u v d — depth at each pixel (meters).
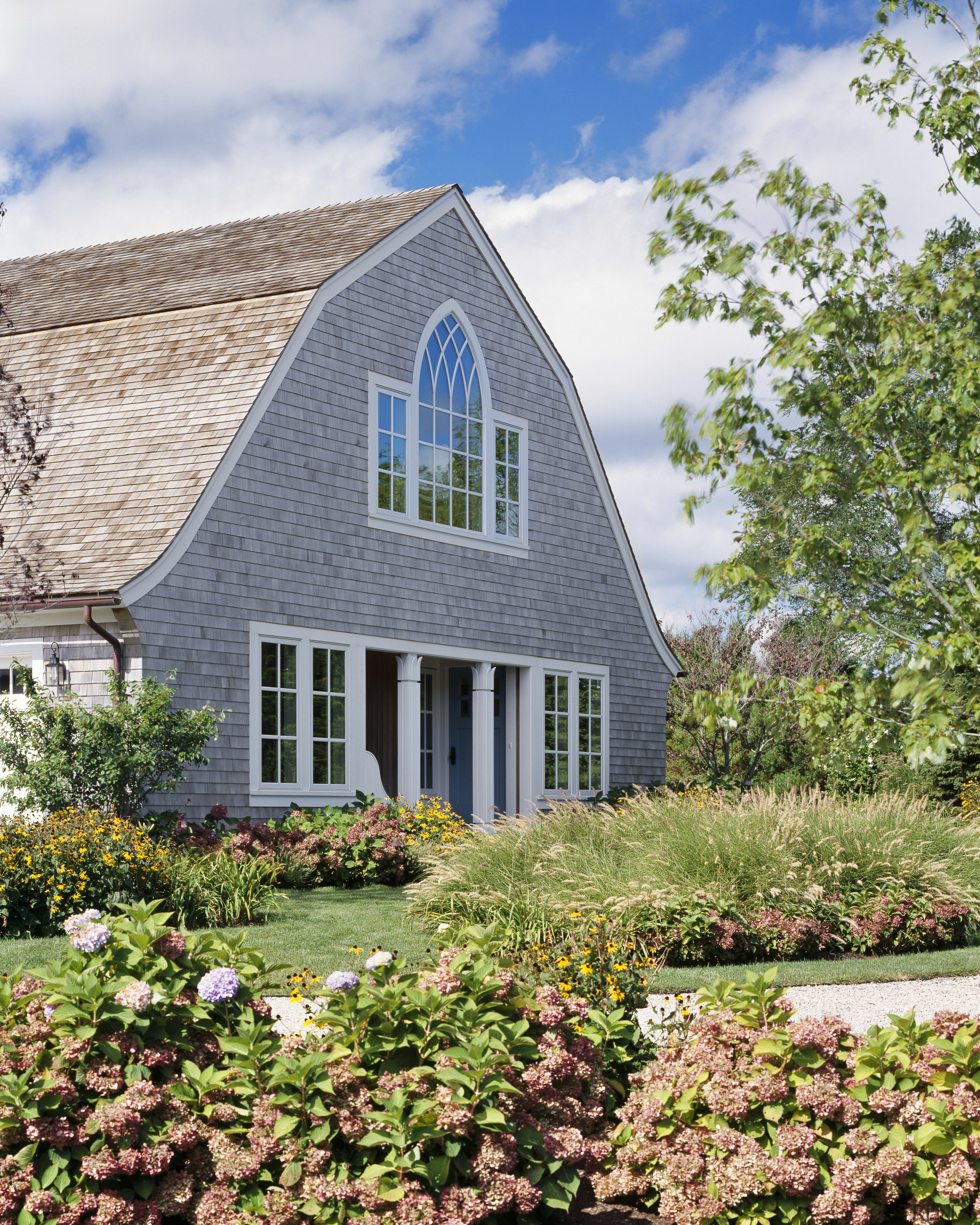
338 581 16.27
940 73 6.77
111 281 18.89
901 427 6.45
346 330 16.55
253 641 14.92
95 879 10.79
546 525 20.44
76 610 13.68
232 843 13.22
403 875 14.59
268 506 15.21
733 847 10.57
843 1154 4.26
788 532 6.47
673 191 6.58
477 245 19.25
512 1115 4.39
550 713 20.36
